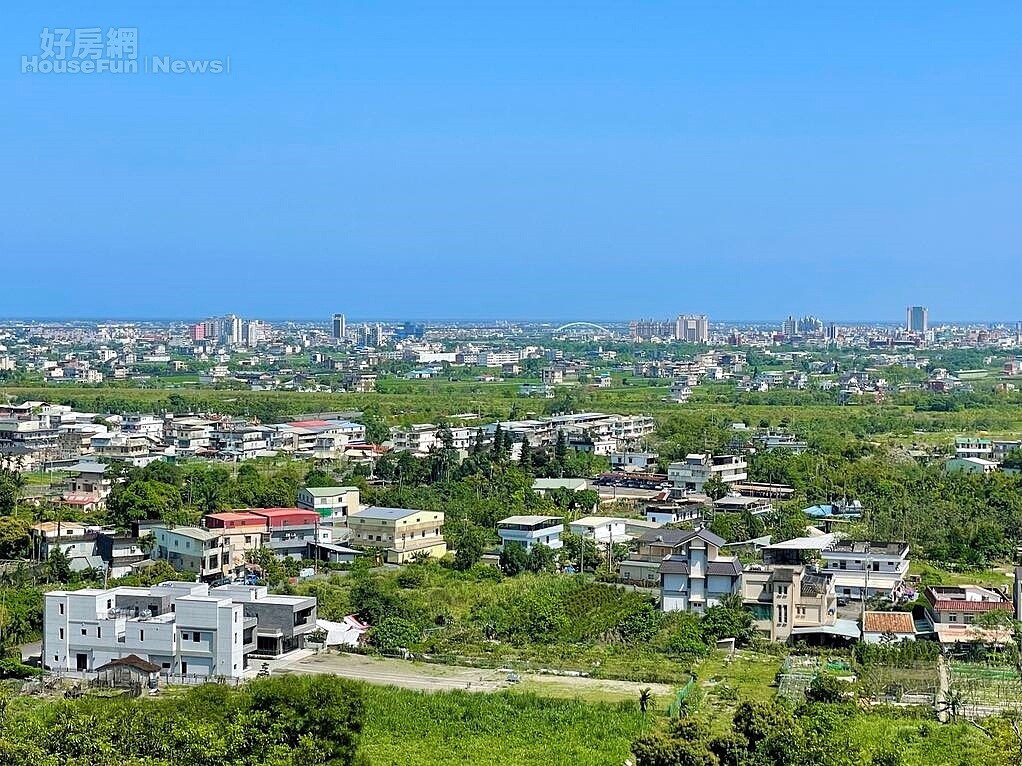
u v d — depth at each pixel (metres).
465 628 142.25
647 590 160.50
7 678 123.12
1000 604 141.62
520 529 185.88
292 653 131.75
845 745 98.56
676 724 95.75
